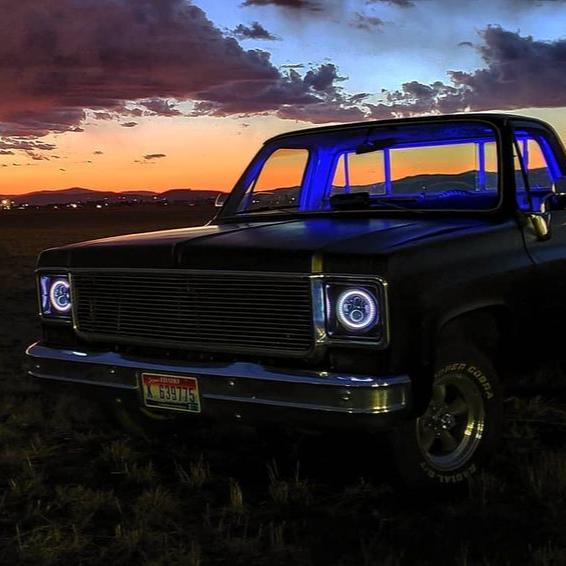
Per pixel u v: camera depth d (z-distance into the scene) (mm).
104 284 4805
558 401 6352
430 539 3951
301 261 4051
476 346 4777
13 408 6844
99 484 4934
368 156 5934
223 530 4141
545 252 5094
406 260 4043
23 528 4285
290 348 4113
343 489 4676
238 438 5688
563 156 5953
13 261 32344
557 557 3600
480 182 5266
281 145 6309
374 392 3854
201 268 4355
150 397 4543
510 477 4746
